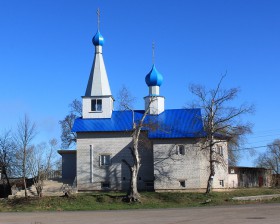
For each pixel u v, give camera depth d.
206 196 50.09
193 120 57.12
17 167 63.22
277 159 100.50
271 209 35.78
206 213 33.88
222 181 55.94
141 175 57.12
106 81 62.03
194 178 54.75
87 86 62.16
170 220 29.34
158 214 34.62
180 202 48.16
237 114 54.00
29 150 61.03
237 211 34.66
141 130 56.81
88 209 44.00
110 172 57.66
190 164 55.06
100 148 58.41
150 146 56.94
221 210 36.22
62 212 41.03
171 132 56.03
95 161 58.16
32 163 60.44
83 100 61.19
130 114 60.78
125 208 44.16
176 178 55.03
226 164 56.25
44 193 54.22
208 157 55.19
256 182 71.19
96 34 62.66
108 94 61.53
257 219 28.28
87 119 60.41
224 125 53.62
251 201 45.53
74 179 61.06
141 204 47.12
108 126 58.91
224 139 55.94
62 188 56.66
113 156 58.00
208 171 54.88
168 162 55.41
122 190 57.03
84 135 59.03
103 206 46.12
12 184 64.69
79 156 58.50
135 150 50.03
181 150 55.69
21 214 39.56
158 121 56.69
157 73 61.91
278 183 74.44
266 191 55.81
